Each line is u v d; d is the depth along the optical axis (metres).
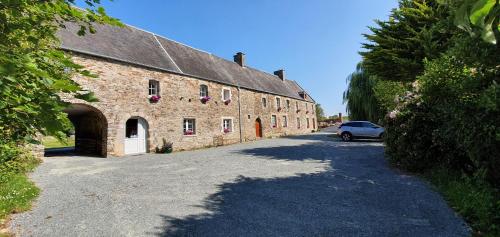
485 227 4.28
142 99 14.82
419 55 10.38
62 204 5.61
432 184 6.66
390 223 4.61
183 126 17.12
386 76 12.34
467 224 4.47
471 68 5.71
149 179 7.89
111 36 15.18
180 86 17.06
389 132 9.02
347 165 9.50
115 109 13.57
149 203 5.72
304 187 6.83
